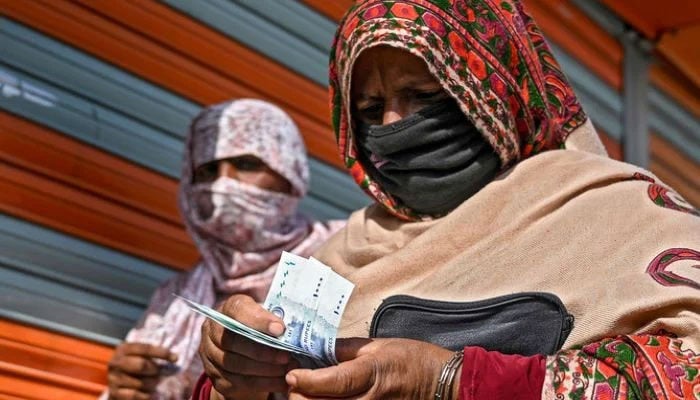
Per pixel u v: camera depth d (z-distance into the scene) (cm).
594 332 188
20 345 342
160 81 399
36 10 371
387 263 218
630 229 202
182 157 399
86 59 380
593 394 170
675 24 571
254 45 429
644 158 566
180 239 394
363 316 214
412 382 173
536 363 176
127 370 332
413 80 216
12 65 362
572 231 207
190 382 340
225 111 381
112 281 371
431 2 216
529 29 244
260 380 194
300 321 178
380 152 221
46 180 362
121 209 379
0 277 344
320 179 440
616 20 567
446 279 210
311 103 445
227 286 369
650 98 591
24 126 361
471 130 219
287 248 379
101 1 388
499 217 215
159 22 402
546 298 197
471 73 215
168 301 362
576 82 537
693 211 207
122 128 386
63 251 361
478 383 173
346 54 222
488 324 200
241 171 375
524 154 227
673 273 187
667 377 167
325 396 168
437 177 220
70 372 350
